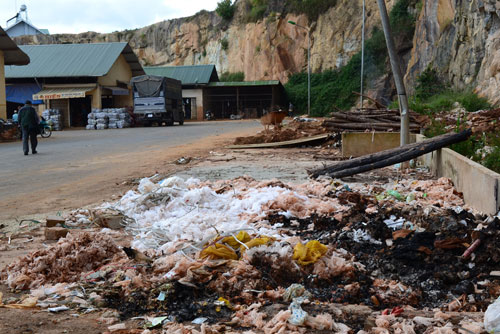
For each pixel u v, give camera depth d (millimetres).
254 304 3848
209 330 3406
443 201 7594
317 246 4719
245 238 5113
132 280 4324
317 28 64812
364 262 4793
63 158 16391
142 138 25734
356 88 56688
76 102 47781
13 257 5438
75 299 4109
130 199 7703
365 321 3566
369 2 58906
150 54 83750
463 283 4164
